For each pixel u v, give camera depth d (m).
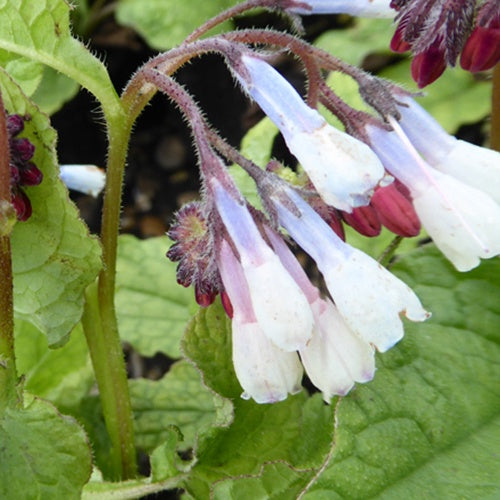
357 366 0.11
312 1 0.12
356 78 0.11
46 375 0.18
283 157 0.23
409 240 0.17
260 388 0.11
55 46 0.12
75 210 0.13
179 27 0.24
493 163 0.11
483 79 0.22
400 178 0.11
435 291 0.14
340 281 0.10
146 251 0.19
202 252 0.12
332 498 0.12
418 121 0.11
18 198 0.12
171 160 0.24
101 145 0.25
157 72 0.12
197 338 0.14
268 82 0.11
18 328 0.17
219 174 0.11
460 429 0.13
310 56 0.12
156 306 0.19
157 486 0.14
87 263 0.13
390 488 0.12
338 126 0.17
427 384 0.13
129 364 0.21
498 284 0.14
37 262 0.13
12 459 0.12
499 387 0.13
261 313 0.10
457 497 0.12
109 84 0.13
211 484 0.14
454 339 0.13
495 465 0.12
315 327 0.11
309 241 0.11
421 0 0.11
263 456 0.15
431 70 0.12
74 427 0.12
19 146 0.12
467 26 0.11
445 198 0.11
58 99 0.23
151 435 0.17
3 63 0.15
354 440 0.12
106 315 0.14
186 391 0.18
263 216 0.11
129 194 0.24
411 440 0.12
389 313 0.10
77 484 0.12
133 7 0.24
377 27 0.23
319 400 0.15
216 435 0.14
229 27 0.24
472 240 0.11
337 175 0.10
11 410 0.12
